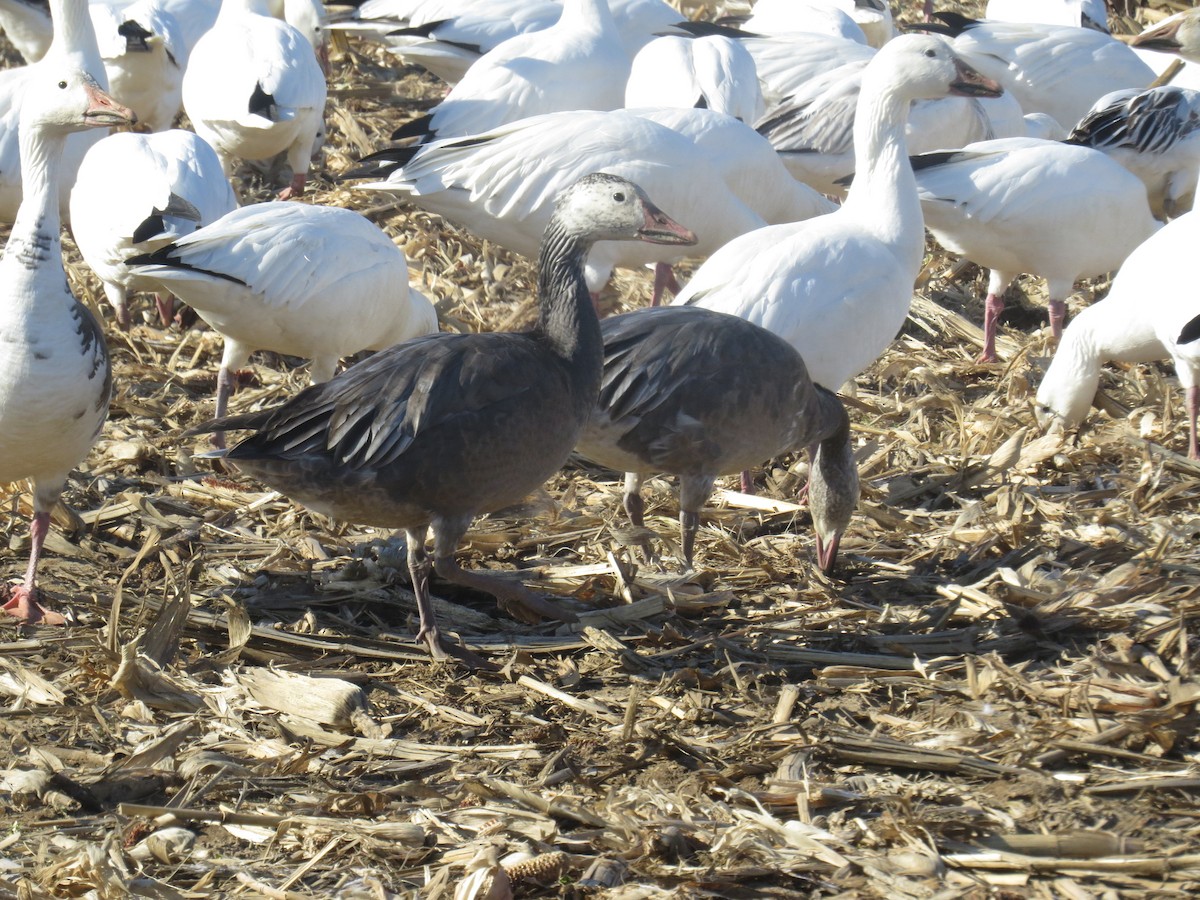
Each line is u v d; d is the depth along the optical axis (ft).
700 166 39.96
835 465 29.04
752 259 33.17
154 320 43.16
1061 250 41.16
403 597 28.02
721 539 30.60
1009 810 20.86
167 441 35.14
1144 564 27.99
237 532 30.91
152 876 19.75
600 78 47.85
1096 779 21.56
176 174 37.45
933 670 25.27
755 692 24.58
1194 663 24.94
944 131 47.67
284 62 47.37
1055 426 36.91
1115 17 75.77
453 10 57.47
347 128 57.88
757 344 27.22
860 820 20.67
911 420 38.14
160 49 50.96
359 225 34.50
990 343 43.24
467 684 25.11
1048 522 31.45
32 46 56.90
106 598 27.81
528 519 31.24
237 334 34.04
